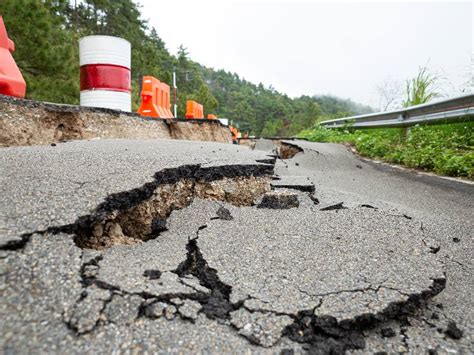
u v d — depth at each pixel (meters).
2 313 1.15
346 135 8.60
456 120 4.99
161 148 3.04
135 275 1.50
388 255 1.87
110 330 1.20
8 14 8.12
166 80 34.16
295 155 6.45
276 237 2.06
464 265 2.00
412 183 4.17
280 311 1.40
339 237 2.08
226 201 2.67
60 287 1.30
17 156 2.26
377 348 1.30
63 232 1.56
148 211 2.09
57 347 1.09
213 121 6.32
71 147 2.66
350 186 4.03
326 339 1.32
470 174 4.17
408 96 7.38
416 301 1.51
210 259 1.76
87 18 28.62
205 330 1.29
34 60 9.02
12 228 1.48
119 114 4.13
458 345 1.33
